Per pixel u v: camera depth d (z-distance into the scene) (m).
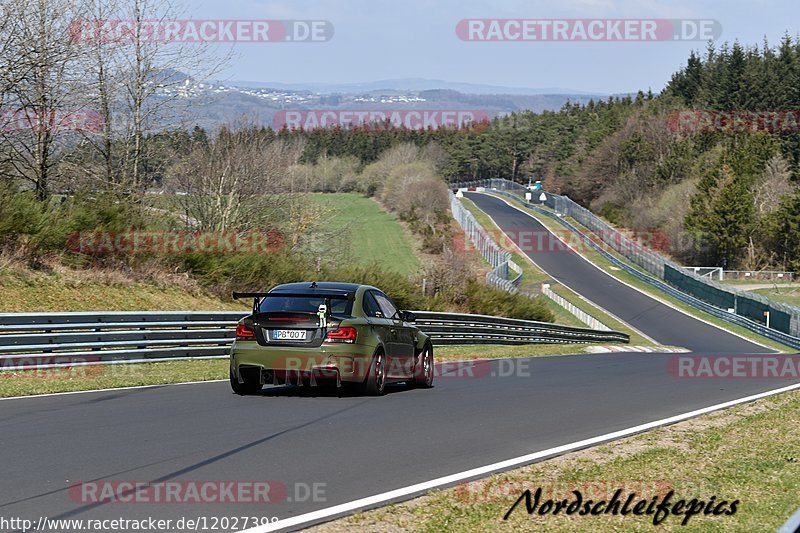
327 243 64.81
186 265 47.06
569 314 98.19
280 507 10.73
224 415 17.95
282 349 20.70
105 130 45.41
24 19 40.00
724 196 150.12
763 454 15.77
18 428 15.97
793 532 6.34
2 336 25.45
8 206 38.38
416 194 151.62
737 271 140.88
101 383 23.31
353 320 21.14
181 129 49.62
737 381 30.45
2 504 10.59
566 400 22.52
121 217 43.50
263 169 56.56
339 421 17.55
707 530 10.62
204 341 32.72
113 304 39.31
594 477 13.23
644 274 125.25
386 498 11.29
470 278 67.00
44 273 38.97
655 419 19.53
